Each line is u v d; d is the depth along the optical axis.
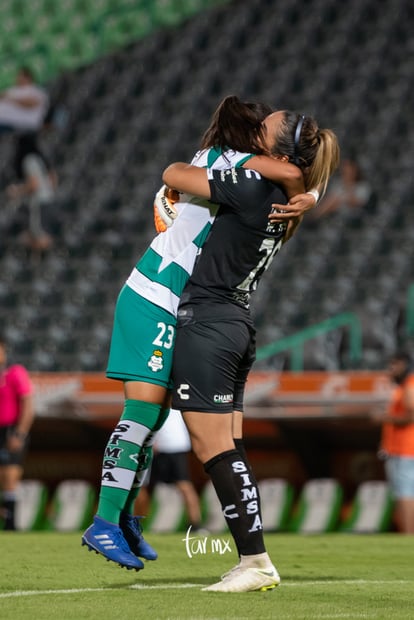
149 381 15.44
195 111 80.69
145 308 15.46
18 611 12.87
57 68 87.56
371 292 61.25
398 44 82.81
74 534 32.66
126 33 89.62
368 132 75.44
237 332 15.16
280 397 46.12
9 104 76.00
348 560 21.50
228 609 13.15
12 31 92.56
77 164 77.44
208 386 15.04
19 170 69.75
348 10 86.38
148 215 71.81
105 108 82.25
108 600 14.01
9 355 60.62
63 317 63.62
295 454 50.22
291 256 65.56
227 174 15.04
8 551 22.56
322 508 45.81
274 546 26.00
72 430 50.59
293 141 15.43
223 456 15.11
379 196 68.94
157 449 39.72
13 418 39.81
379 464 49.28
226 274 15.20
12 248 69.75
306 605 13.70
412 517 39.22
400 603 14.14
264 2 88.81
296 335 52.38
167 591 15.17
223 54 85.00
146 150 77.69
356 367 51.47
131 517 16.25
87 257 69.19
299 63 82.50
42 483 52.19
